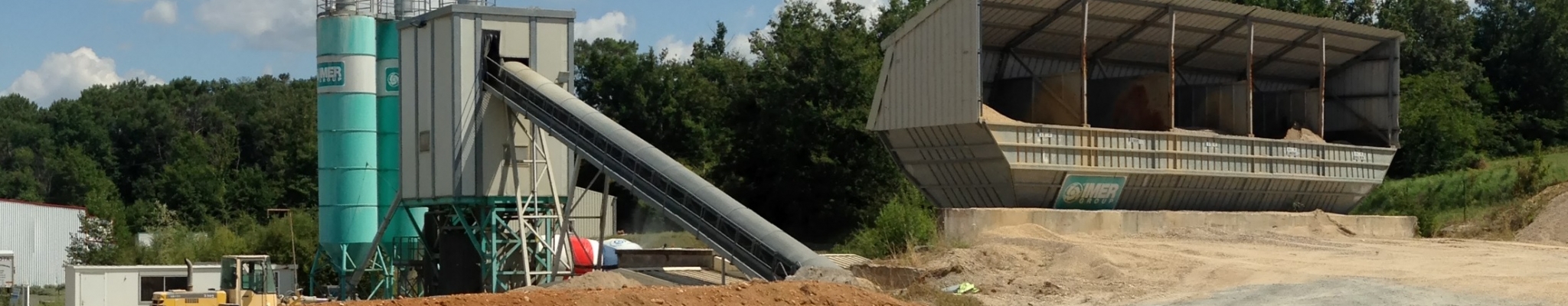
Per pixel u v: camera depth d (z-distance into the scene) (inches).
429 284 1959.9
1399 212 2377.0
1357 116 2086.6
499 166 1788.9
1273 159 1868.8
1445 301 1014.4
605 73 3973.9
